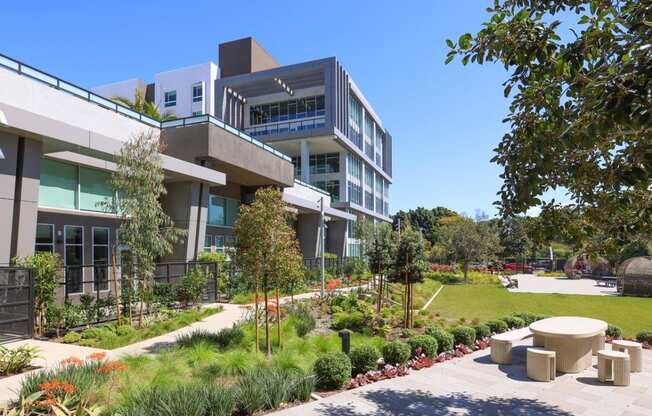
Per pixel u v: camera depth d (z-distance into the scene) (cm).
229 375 694
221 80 3953
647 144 362
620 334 1122
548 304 1977
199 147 1864
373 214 5128
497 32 399
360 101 4688
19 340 956
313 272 2405
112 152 1355
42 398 511
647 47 291
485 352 958
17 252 1116
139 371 652
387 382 726
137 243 1177
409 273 1248
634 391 690
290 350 829
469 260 3391
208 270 1709
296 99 4103
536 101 403
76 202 1532
